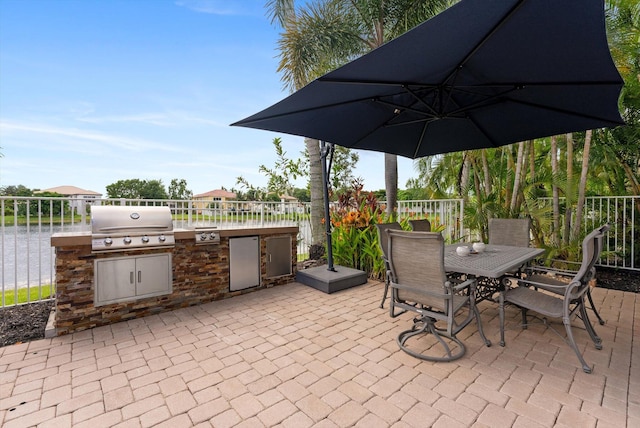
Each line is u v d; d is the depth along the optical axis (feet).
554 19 5.57
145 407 6.88
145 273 12.09
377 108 11.32
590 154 19.33
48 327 10.43
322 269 17.54
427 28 5.86
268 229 15.71
